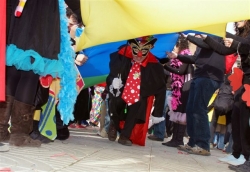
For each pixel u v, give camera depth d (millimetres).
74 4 4777
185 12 3281
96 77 5074
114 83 4512
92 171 2521
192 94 4543
